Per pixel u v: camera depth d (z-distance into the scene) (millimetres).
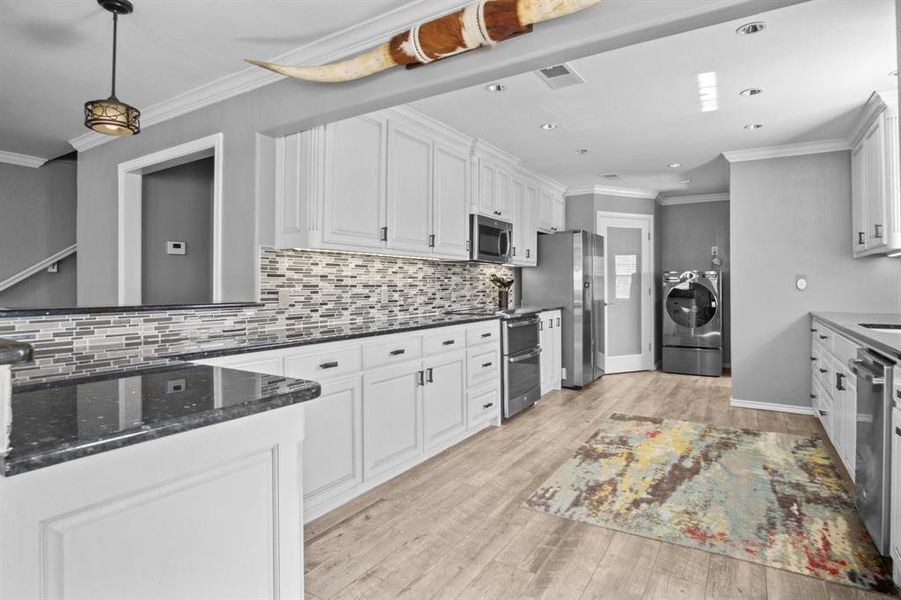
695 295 6160
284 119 2682
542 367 4875
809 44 2543
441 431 3271
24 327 1842
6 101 3246
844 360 2885
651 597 1805
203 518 977
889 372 1965
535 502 2568
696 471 2961
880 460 1996
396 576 1933
